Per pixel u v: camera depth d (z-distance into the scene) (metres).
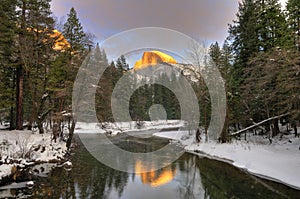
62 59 20.47
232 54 23.38
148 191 10.17
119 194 9.77
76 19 22.06
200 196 9.54
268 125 20.92
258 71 16.84
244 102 20.05
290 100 13.17
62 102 19.89
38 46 20.94
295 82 12.52
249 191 10.00
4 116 31.33
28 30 20.45
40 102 21.48
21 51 19.14
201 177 12.20
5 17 18.91
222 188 10.48
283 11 19.62
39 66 21.69
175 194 9.76
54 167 14.20
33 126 25.45
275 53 14.25
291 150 16.02
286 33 17.89
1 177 10.92
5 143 15.10
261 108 19.34
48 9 20.98
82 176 12.41
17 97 21.30
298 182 10.39
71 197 9.41
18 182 11.29
